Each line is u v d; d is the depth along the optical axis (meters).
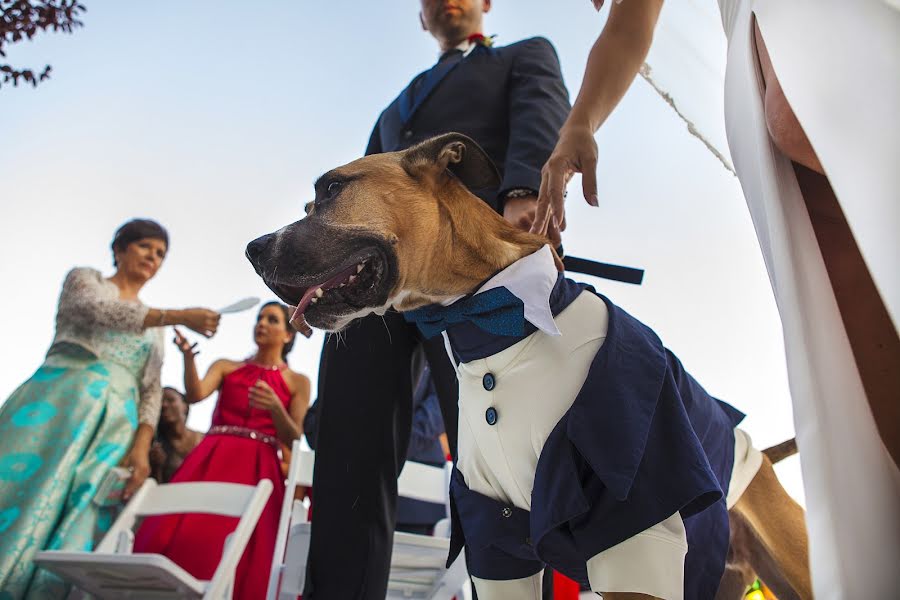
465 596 3.39
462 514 1.86
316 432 2.29
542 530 1.56
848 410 1.22
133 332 3.73
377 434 2.25
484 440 1.78
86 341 3.61
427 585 3.12
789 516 2.35
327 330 1.87
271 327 4.37
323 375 2.34
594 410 1.61
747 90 1.52
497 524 1.76
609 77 2.09
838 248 1.52
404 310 1.94
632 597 1.50
